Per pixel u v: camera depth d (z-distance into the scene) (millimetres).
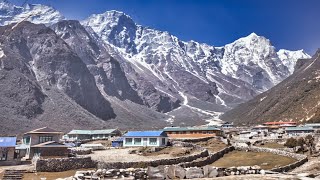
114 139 139875
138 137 113625
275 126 181875
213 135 144375
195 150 97938
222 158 85688
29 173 65938
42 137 96500
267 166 70500
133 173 36844
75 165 69562
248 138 135000
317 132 131000
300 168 67125
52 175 64312
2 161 77812
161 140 112062
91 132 172250
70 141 140375
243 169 37062
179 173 35500
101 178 36594
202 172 35531
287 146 100438
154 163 71688
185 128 152750
